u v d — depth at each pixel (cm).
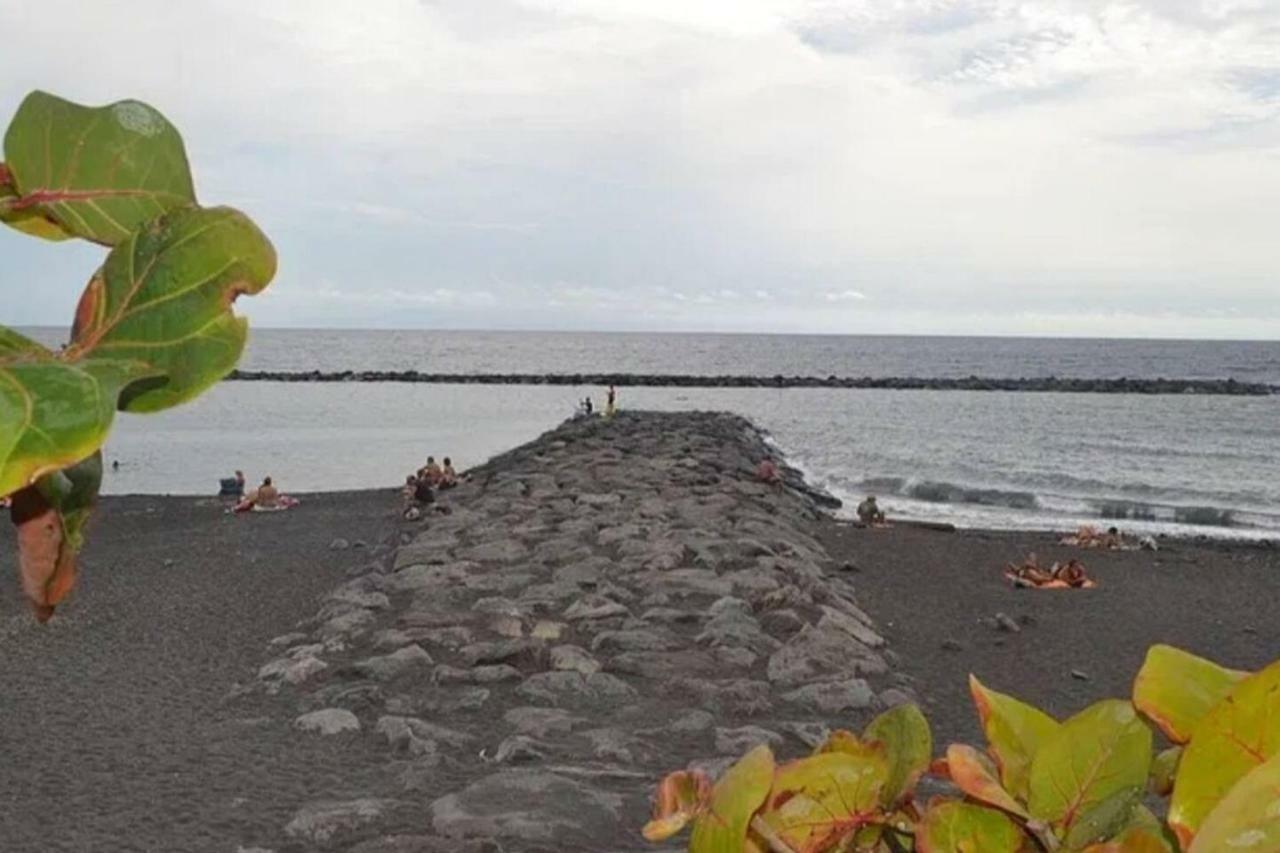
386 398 9188
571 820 715
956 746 105
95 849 709
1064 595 1870
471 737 905
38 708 1041
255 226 69
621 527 1825
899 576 1995
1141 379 13238
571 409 7969
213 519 2781
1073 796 104
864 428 6681
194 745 911
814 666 1123
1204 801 86
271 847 703
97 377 59
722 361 17650
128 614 1515
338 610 1347
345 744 899
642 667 1079
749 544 1684
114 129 76
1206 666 104
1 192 75
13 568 1750
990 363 17525
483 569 1523
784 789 107
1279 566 2303
